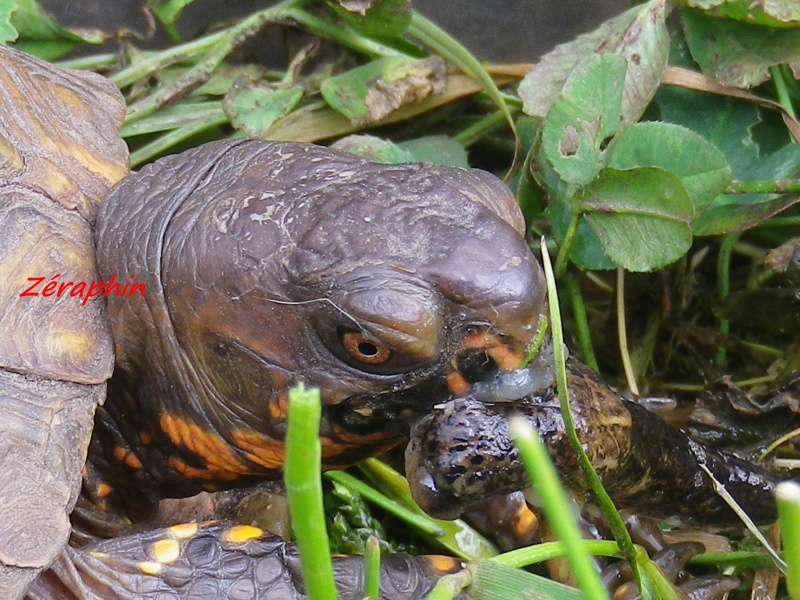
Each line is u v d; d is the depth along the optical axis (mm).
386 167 458
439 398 453
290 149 463
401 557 459
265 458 465
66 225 462
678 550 475
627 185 482
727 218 500
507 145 532
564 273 507
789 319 509
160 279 460
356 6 510
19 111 467
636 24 506
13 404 450
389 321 447
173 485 474
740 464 471
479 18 546
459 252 448
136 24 544
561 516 341
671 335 520
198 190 462
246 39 521
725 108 512
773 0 502
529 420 451
